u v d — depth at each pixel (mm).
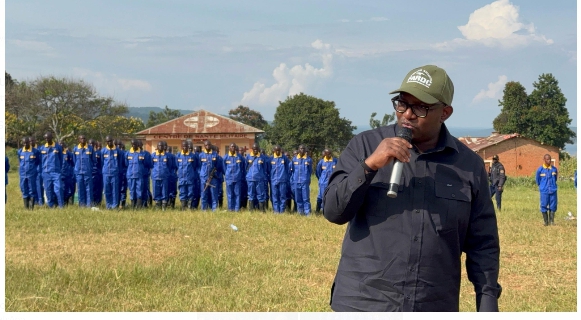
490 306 3355
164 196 17594
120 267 8664
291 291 7867
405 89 3223
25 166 16625
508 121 51312
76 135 46219
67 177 18047
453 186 3307
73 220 13562
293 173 17641
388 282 3225
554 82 50469
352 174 3137
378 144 3379
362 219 3322
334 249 10992
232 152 18141
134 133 47219
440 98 3215
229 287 7996
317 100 45000
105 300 7184
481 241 3436
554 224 15406
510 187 37219
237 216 15523
